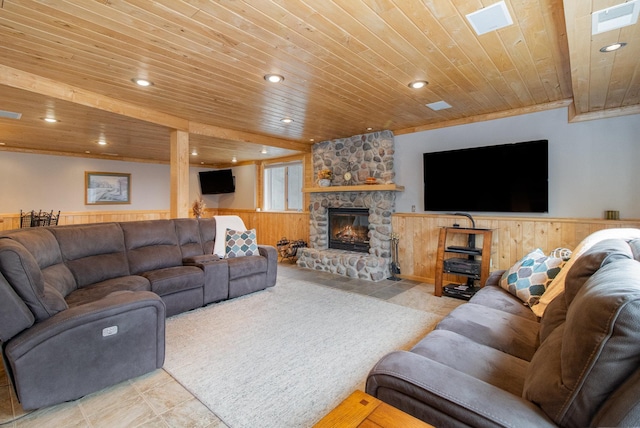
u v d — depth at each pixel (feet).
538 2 6.04
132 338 6.86
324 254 18.24
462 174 14.15
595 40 6.28
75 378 6.17
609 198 11.23
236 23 6.81
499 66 8.86
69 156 23.16
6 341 5.84
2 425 5.65
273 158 25.57
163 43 7.68
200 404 6.26
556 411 3.06
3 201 20.68
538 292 7.71
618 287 3.04
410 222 16.07
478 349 5.22
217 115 13.76
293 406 6.20
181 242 13.30
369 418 3.18
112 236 11.12
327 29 7.03
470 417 3.23
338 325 10.18
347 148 18.40
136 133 16.25
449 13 6.40
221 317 10.87
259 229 26.45
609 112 11.05
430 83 10.12
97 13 6.43
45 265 8.23
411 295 13.51
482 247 13.26
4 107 11.55
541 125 12.44
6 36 7.32
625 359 2.66
